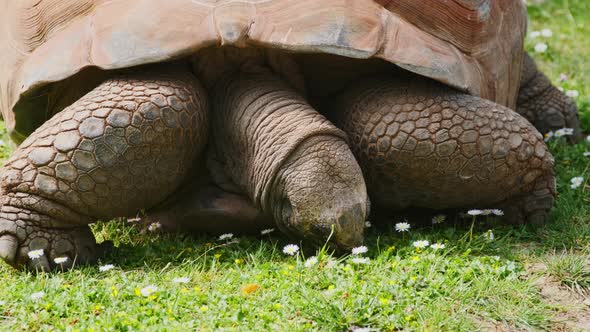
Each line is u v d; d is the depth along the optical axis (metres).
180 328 6.96
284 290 7.54
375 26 8.38
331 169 8.11
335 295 7.41
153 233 9.24
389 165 8.70
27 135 9.88
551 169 9.07
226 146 8.80
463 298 7.52
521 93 12.45
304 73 8.99
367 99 8.83
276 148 8.20
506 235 8.89
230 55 8.77
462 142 8.59
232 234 8.92
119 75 8.55
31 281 8.03
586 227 9.12
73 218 8.34
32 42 9.25
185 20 8.23
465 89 8.66
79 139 8.04
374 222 9.44
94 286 7.77
